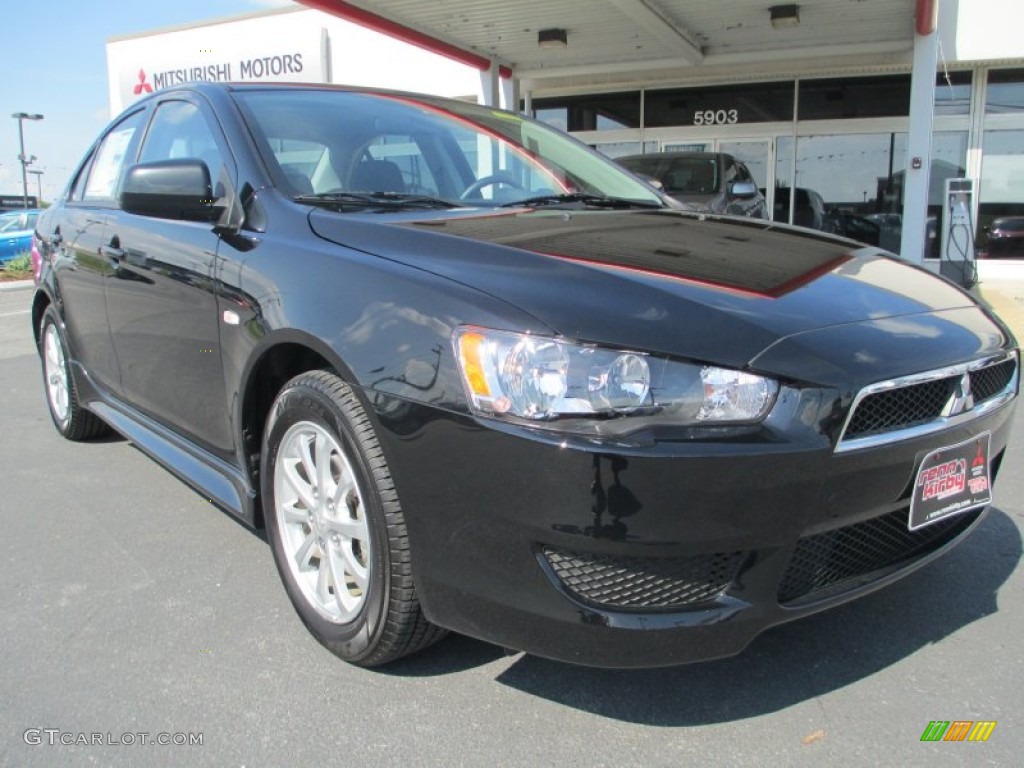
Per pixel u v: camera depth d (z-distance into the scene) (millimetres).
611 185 3748
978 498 2361
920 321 2266
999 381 2426
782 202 13828
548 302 1957
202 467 3125
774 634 2570
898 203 13188
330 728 2154
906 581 2904
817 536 2002
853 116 13219
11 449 4715
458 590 2008
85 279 3887
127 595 2900
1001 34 11461
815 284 2305
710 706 2219
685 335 1882
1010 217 12648
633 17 10305
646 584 1886
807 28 11305
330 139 3102
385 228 2441
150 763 2031
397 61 14852
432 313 2047
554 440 1814
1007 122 12453
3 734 2148
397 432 2037
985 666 2379
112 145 4176
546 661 2439
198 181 2809
